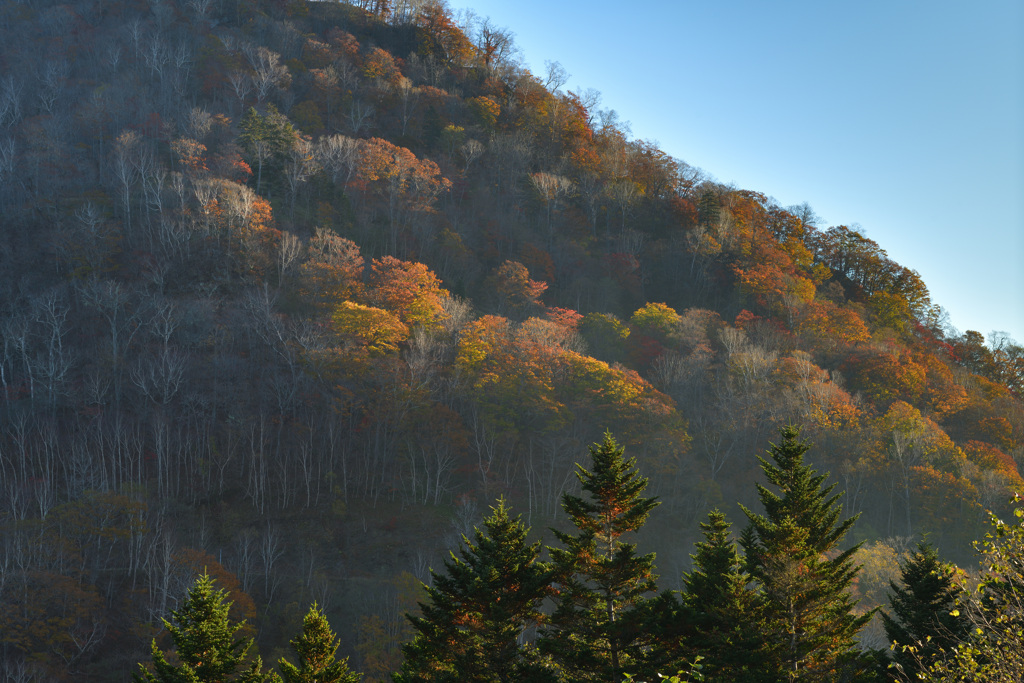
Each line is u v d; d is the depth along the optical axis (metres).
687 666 29.14
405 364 87.44
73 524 61.75
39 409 78.94
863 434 87.25
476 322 97.19
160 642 52.84
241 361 87.12
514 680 28.03
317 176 125.81
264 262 102.56
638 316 117.56
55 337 86.25
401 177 128.38
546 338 98.06
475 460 84.69
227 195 106.19
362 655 55.78
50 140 114.94
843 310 127.94
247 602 57.72
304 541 71.00
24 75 133.50
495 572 28.80
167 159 119.31
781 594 29.95
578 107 193.75
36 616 51.22
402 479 80.50
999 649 19.62
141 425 79.44
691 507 79.62
